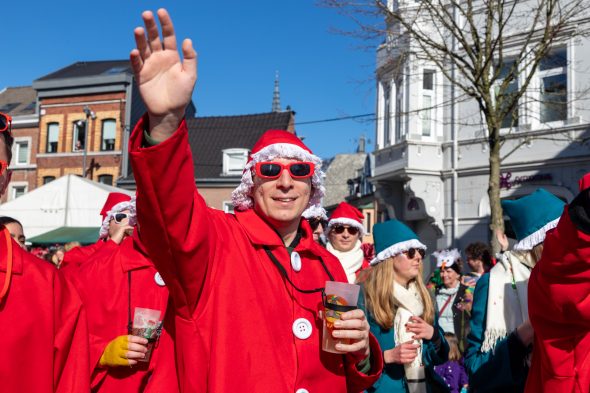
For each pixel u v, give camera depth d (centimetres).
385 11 1001
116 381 273
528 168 1392
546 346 207
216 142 2709
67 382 190
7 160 192
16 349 174
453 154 1536
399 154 1594
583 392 200
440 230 1558
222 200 2523
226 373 178
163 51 161
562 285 179
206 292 186
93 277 300
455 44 1387
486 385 298
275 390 182
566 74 1317
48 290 186
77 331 197
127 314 292
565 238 166
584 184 172
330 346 199
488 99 931
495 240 892
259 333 187
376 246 418
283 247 215
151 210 164
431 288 673
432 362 379
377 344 229
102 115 2603
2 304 175
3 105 2989
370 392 360
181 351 185
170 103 159
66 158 2630
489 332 314
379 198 1739
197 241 172
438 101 1559
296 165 217
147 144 166
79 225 1455
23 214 1478
